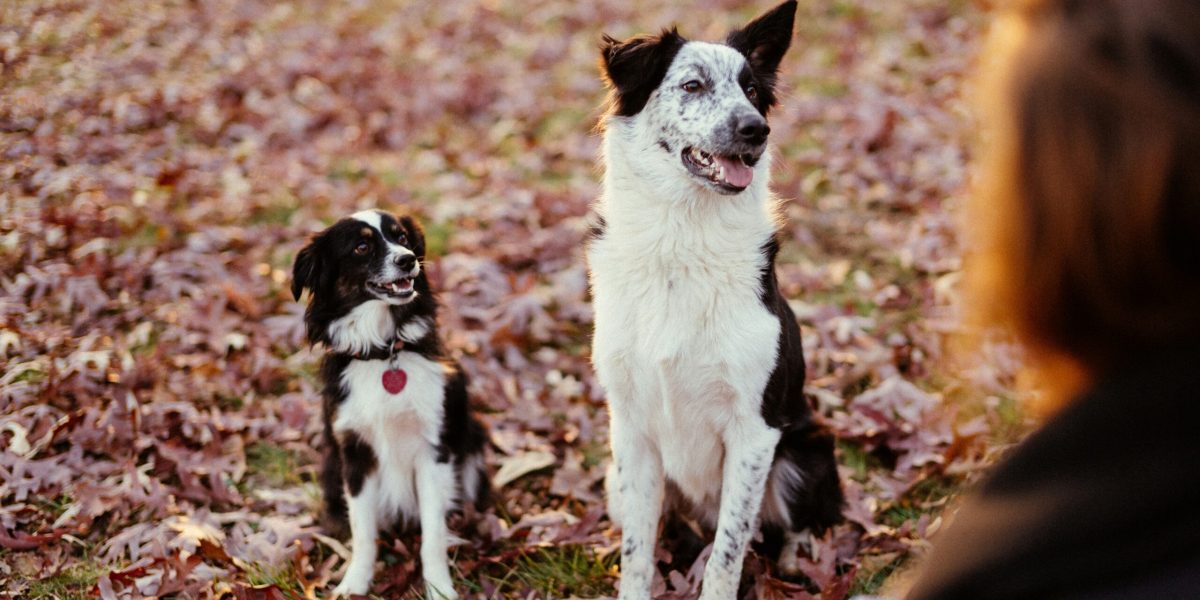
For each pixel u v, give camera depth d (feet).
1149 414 2.72
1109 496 2.72
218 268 17.90
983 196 3.09
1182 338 2.75
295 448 14.10
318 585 11.37
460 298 17.52
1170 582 2.64
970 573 2.96
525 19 33.96
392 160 23.81
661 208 10.43
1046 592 2.80
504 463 13.83
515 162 23.95
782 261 19.11
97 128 22.91
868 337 16.47
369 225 11.94
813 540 11.66
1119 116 2.57
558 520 12.51
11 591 11.05
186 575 11.05
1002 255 2.98
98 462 13.06
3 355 15.05
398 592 11.48
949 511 10.83
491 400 15.26
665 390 10.42
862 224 20.29
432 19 33.99
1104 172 2.61
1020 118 2.81
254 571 11.30
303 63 28.37
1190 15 2.49
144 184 20.95
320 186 21.91
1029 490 2.95
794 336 11.41
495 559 11.73
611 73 11.08
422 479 11.94
